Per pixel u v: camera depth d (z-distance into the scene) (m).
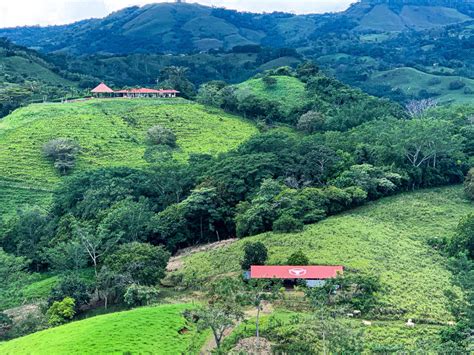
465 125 144.25
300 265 74.75
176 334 60.56
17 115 163.38
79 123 161.50
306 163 116.31
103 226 91.81
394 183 112.69
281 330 58.12
